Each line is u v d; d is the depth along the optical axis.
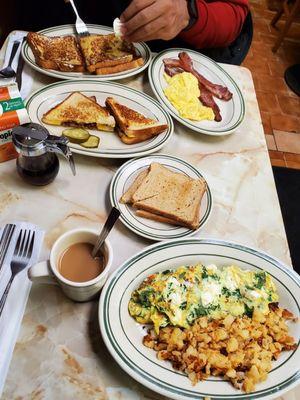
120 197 0.94
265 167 1.12
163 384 0.66
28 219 0.88
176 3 1.28
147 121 1.08
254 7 3.50
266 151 1.16
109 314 0.72
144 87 1.24
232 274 0.81
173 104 1.19
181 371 0.69
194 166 1.05
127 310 0.75
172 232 0.90
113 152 1.00
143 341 0.72
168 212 0.89
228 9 1.46
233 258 0.84
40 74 1.20
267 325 0.76
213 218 0.96
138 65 1.24
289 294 0.81
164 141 1.06
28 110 1.04
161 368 0.69
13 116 0.90
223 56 1.57
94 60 1.19
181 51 1.35
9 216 0.88
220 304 0.77
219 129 1.15
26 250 0.81
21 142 0.81
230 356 0.71
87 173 0.99
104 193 0.96
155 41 1.53
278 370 0.71
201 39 1.43
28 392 0.66
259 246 0.93
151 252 0.81
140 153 1.02
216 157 1.11
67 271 0.74
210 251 0.84
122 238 0.88
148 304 0.75
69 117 1.04
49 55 1.19
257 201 1.02
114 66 1.21
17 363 0.69
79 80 1.15
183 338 0.72
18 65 1.18
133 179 0.98
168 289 0.76
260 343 0.74
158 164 0.99
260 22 3.37
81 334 0.74
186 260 0.83
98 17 1.66
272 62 3.04
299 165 2.38
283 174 1.72
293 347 0.74
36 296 0.77
